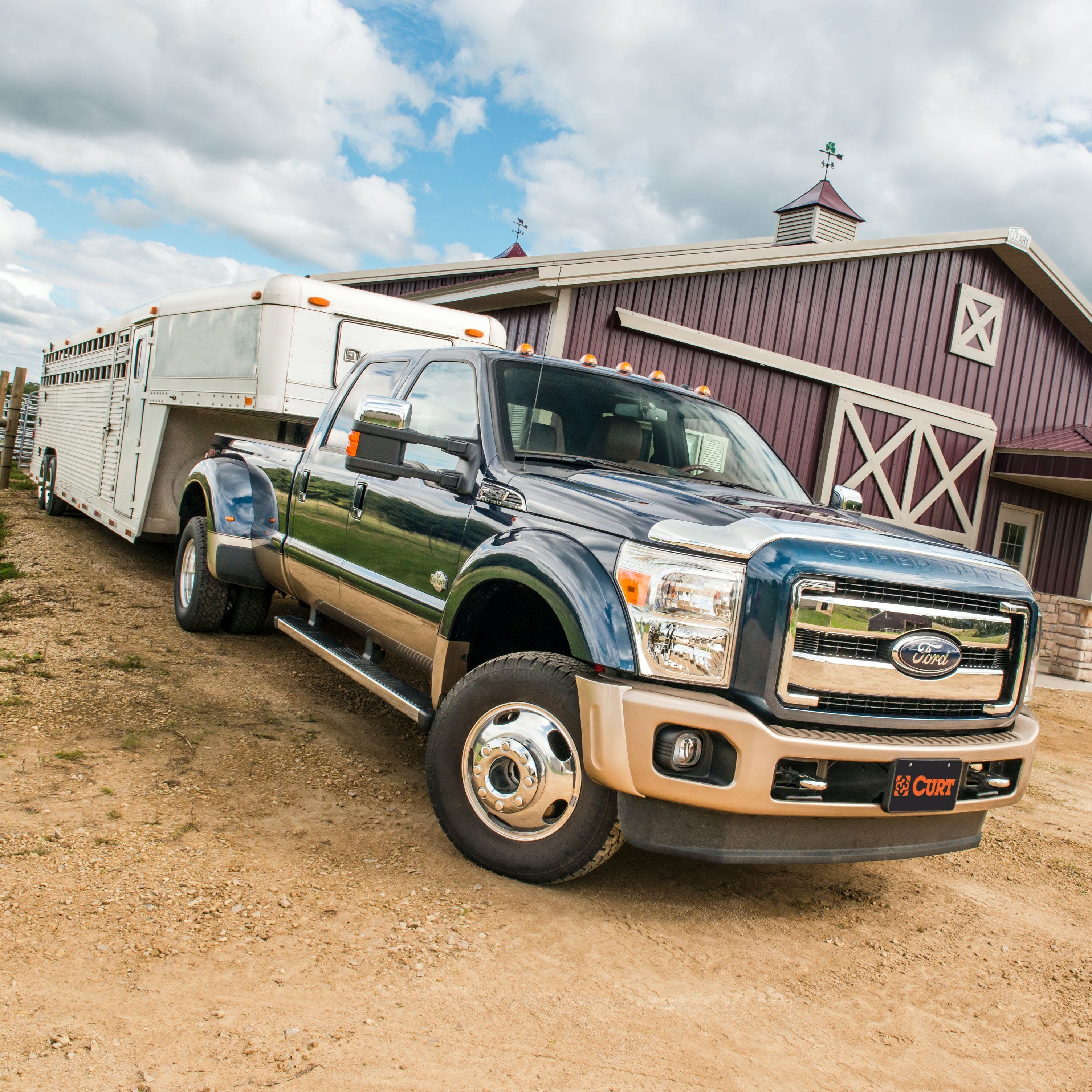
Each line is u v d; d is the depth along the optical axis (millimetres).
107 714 4605
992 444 14477
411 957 2641
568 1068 2215
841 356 12719
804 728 2895
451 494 3863
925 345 13633
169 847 3189
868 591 2982
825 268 12391
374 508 4371
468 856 3311
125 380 9281
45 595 7430
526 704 3166
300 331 6707
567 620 2998
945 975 3029
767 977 2838
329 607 4895
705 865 3703
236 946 2584
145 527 8125
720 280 11492
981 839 4594
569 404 4113
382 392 4820
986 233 13617
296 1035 2209
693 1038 2428
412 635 3994
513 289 10500
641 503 3207
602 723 2863
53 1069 1984
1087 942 3457
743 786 2789
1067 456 13594
